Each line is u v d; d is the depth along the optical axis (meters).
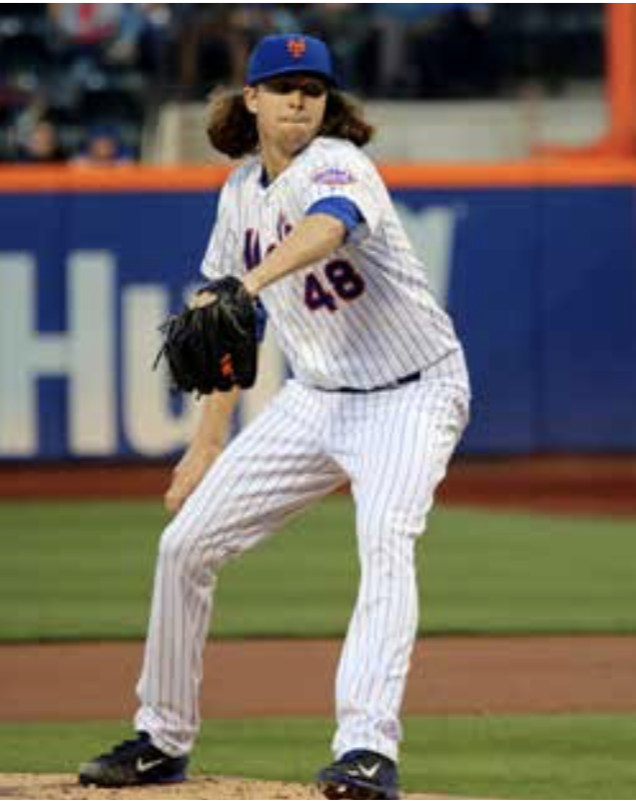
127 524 48.31
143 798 20.05
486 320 57.25
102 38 69.56
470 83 70.38
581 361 57.59
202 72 67.38
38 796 20.25
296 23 69.19
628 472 57.78
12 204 56.06
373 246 19.80
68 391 56.66
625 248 57.47
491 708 27.06
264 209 20.20
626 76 60.75
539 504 52.41
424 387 20.28
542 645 32.28
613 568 41.09
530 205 57.28
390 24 69.62
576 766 23.12
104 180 56.25
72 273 56.41
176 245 56.56
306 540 46.03
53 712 27.16
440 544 45.00
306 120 19.83
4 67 69.62
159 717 20.84
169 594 20.62
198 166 58.53
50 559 42.62
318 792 20.03
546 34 72.06
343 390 20.47
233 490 20.50
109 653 31.95
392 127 67.56
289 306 20.30
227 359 19.58
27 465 57.03
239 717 26.66
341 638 33.16
